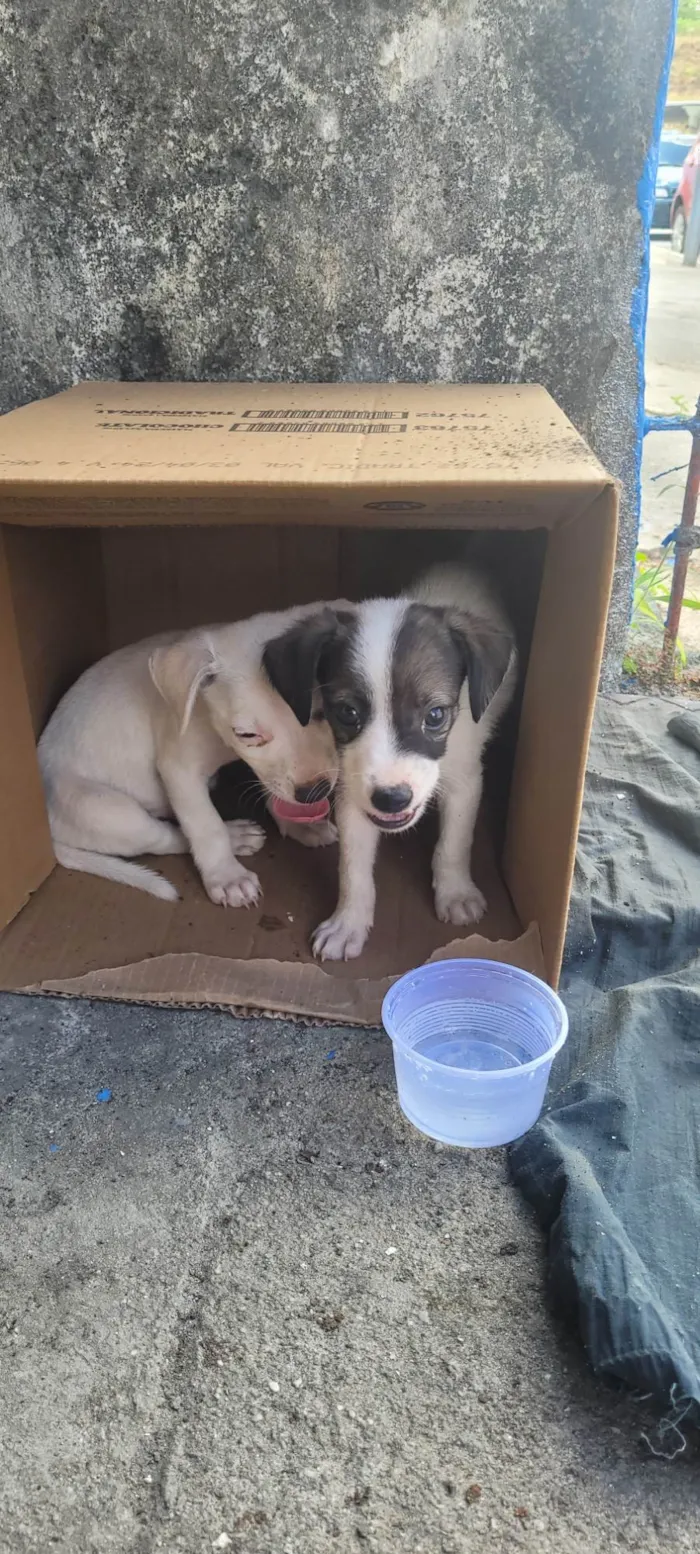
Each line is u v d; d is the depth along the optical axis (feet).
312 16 2.48
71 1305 1.62
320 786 2.21
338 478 1.69
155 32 2.53
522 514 1.93
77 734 2.62
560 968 2.08
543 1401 1.47
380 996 2.18
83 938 2.35
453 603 2.40
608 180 2.65
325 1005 2.15
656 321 8.18
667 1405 1.41
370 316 2.82
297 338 2.86
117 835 2.59
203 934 2.37
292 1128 1.92
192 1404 1.48
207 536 3.06
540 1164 1.77
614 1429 1.43
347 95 2.57
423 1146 1.88
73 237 2.78
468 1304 1.60
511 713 2.68
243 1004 2.16
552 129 2.59
